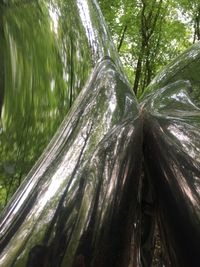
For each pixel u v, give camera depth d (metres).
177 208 1.54
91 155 1.63
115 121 1.85
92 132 1.77
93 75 2.34
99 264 1.34
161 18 12.98
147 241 1.65
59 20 2.89
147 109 2.11
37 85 2.75
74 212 1.42
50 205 1.45
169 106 2.22
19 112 2.75
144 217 1.65
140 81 13.45
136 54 13.21
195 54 3.35
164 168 1.64
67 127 1.88
